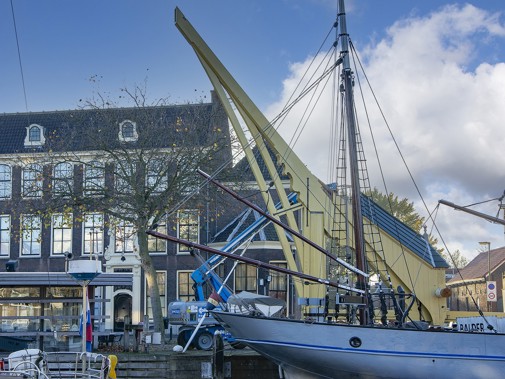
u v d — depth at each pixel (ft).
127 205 115.34
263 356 78.74
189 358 86.89
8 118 162.50
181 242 68.18
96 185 112.37
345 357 67.46
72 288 95.30
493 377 66.95
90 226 149.79
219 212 132.26
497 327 70.64
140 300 146.00
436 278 83.46
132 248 147.84
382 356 67.10
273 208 83.51
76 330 92.99
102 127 119.96
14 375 55.01
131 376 86.17
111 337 112.47
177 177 111.86
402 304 78.48
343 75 79.05
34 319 92.73
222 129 122.93
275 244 136.46
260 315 71.61
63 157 117.60
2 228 152.25
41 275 92.89
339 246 82.58
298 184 83.05
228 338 95.81
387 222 84.48
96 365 81.25
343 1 79.61
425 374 67.00
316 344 67.92
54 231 151.12
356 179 77.41
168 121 134.51
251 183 139.54
